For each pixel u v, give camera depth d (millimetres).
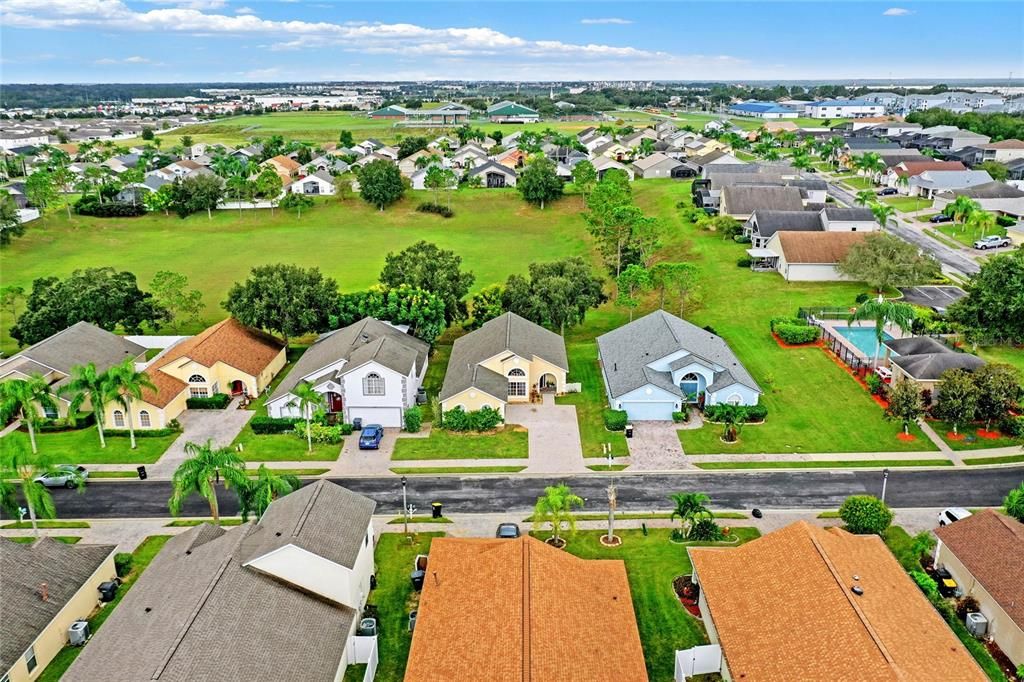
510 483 58188
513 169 194875
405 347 73000
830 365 78062
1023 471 58219
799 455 61375
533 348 73875
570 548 49531
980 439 62938
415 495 56625
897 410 62844
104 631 37562
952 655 34812
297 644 36469
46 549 44031
